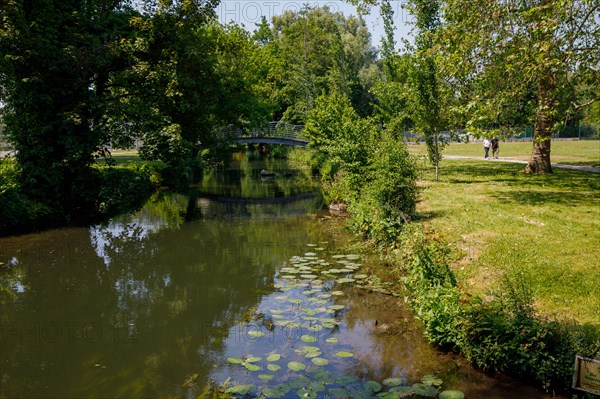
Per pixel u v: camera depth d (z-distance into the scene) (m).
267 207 20.92
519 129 13.13
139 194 23.36
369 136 16.33
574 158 28.67
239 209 20.53
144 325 8.06
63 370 6.48
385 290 9.00
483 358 5.87
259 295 9.24
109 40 18.97
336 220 16.81
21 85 16.30
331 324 7.41
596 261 8.41
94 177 18.91
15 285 10.45
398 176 12.23
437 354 6.40
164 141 18.89
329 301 8.59
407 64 19.19
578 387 4.99
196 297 9.43
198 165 37.19
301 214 18.62
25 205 15.88
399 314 7.89
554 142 48.22
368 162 15.24
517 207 13.60
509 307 6.09
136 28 20.02
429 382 5.54
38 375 6.34
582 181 18.61
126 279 10.84
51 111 17.08
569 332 5.77
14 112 17.09
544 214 12.50
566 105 13.41
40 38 15.86
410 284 7.90
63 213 17.89
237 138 36.25
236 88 29.81
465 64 12.66
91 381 6.14
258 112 32.81
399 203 12.37
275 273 10.73
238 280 10.40
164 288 10.11
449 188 17.86
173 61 19.25
